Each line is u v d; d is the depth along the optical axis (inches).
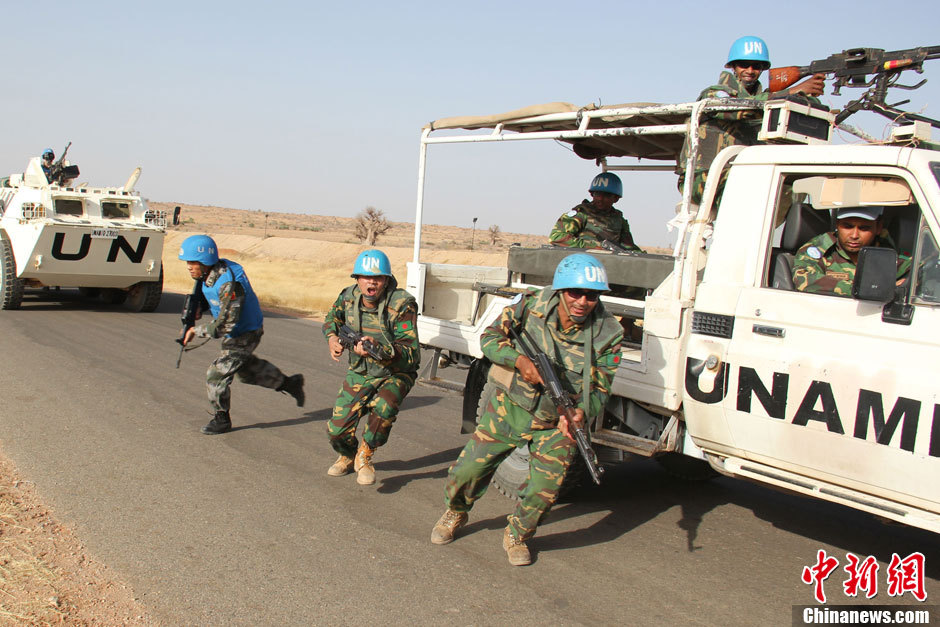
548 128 234.1
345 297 206.7
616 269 196.9
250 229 3730.3
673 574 165.6
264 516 185.8
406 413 305.7
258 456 233.0
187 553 162.7
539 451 160.9
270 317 601.9
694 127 180.2
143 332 468.8
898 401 138.5
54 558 156.8
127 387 311.4
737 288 162.7
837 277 160.7
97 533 170.4
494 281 285.6
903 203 145.8
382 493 207.0
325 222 6171.3
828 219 171.8
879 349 141.5
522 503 163.2
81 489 196.7
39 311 545.3
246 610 140.1
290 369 375.6
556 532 187.8
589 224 266.2
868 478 144.9
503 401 163.5
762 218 162.7
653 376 178.1
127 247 549.3
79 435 242.4
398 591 150.4
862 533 196.5
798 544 186.9
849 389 144.6
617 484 230.7
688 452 180.1
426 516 191.5
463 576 158.7
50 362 351.6
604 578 161.8
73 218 537.0
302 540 172.7
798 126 174.7
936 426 133.9
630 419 189.9
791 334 153.3
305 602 144.2
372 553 167.6
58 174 567.8
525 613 144.5
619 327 157.9
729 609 150.4
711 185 173.6
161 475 210.7
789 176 162.4
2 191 586.2
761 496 224.1
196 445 240.1
